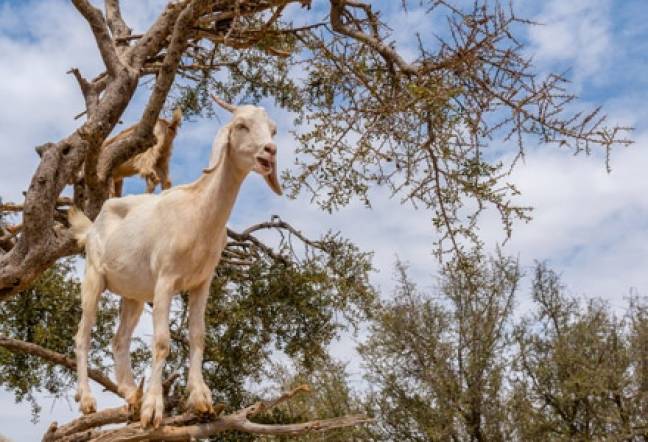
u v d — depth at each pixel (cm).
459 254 1049
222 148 704
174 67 977
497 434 2195
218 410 721
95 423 745
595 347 2327
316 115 1005
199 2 938
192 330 730
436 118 984
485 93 952
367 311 1467
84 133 938
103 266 768
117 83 1040
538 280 2486
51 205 952
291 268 1435
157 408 667
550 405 2355
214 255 725
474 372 2194
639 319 2384
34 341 1371
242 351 1441
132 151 1018
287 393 744
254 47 1217
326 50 1105
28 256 951
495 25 947
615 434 2222
